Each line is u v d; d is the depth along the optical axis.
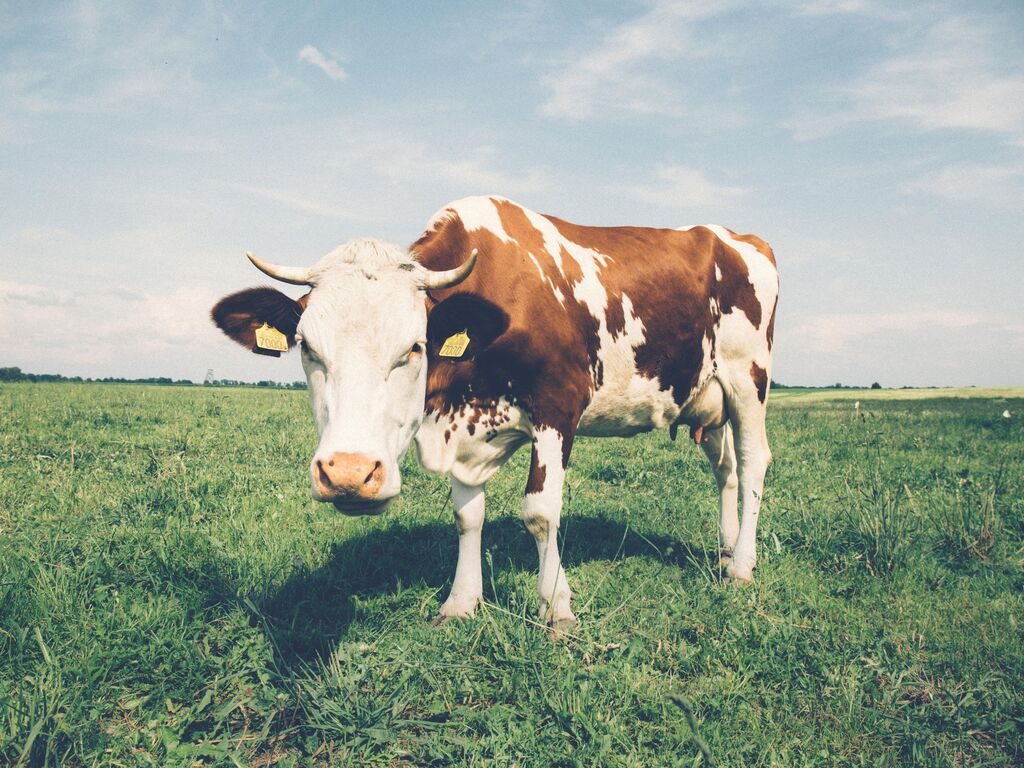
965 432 12.77
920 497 6.77
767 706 3.14
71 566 4.20
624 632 3.87
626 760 2.66
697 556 5.32
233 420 12.80
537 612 4.01
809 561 5.12
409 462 8.41
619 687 3.12
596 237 4.69
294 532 5.25
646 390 4.75
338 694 3.03
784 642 3.64
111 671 3.23
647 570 4.84
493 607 3.69
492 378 3.98
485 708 3.10
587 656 3.45
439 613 4.09
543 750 2.74
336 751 2.80
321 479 2.64
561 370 4.04
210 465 7.85
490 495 6.93
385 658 3.42
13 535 4.89
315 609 4.00
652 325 4.64
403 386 3.01
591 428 4.84
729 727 2.92
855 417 17.08
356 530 5.42
